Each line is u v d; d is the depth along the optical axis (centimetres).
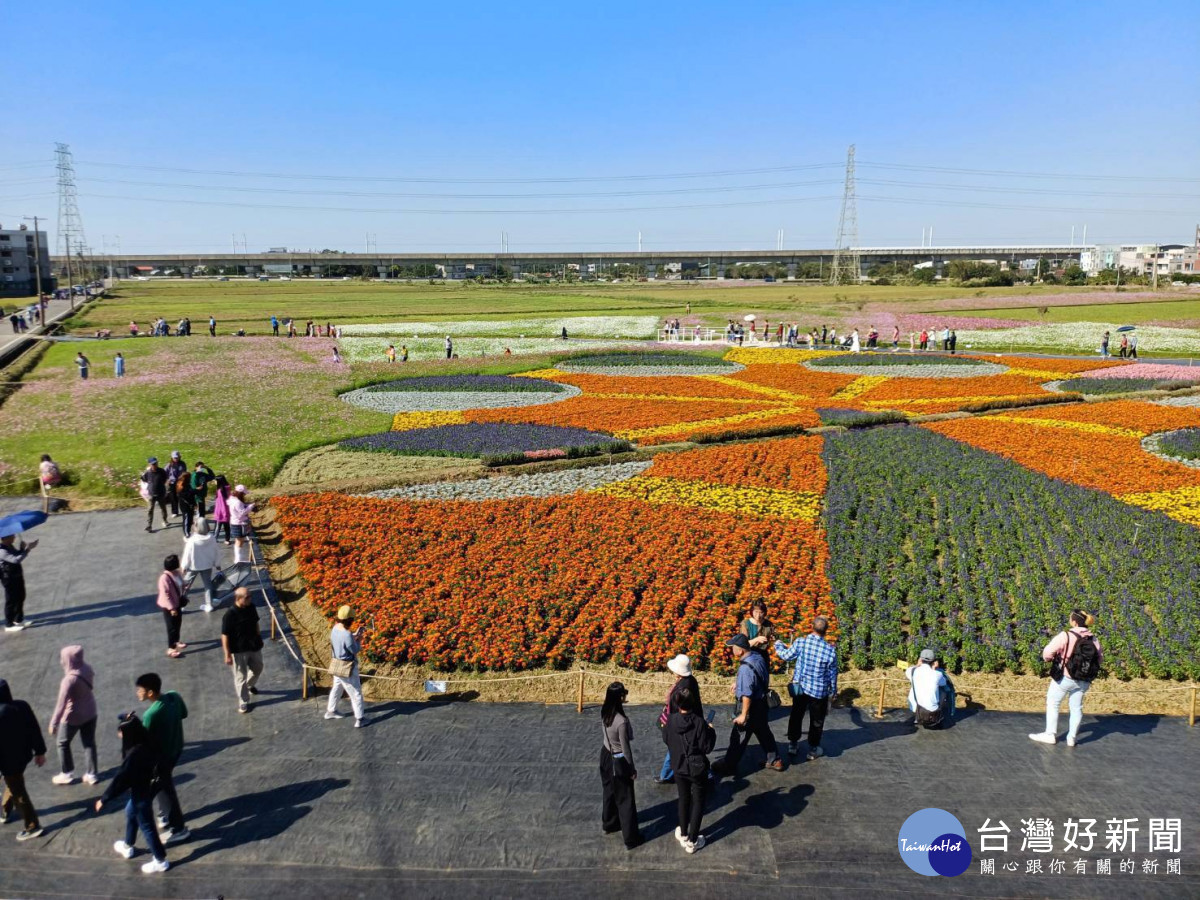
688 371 5488
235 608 1438
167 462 3203
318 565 2105
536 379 5056
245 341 6662
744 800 1208
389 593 1925
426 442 3466
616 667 1670
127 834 1080
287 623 1862
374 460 3241
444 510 2552
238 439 3528
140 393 4409
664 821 1161
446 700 1550
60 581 2122
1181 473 2948
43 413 3978
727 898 1009
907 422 3903
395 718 1452
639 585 1967
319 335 7700
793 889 1024
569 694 1574
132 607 1948
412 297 12962
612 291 14600
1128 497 2706
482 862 1070
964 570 2128
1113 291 12375
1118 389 4625
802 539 2297
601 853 1088
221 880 1042
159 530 2573
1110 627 1795
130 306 10969
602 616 1802
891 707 1530
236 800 1202
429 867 1060
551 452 3206
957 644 1783
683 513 2520
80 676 1238
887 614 1883
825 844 1105
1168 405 4197
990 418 3950
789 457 3175
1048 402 4347
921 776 1266
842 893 1017
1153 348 6588
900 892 1017
